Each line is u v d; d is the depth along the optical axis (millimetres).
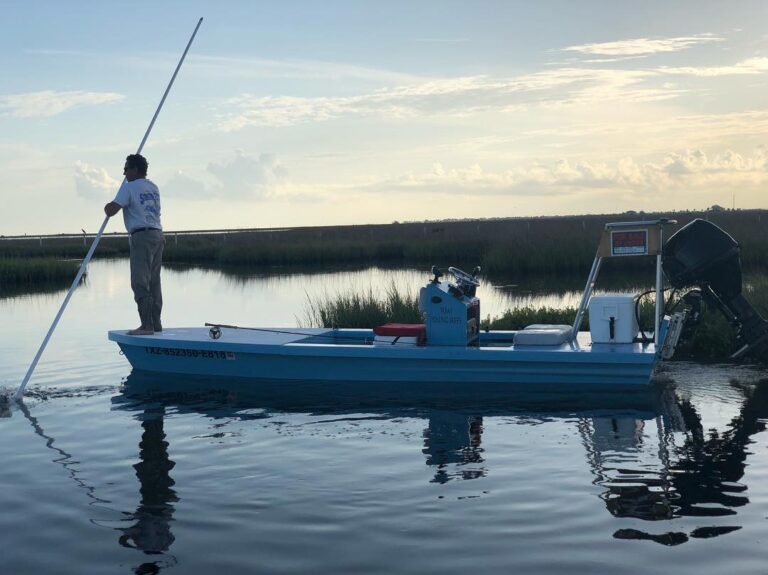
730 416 6516
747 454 5406
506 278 23328
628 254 8047
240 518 4387
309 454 5656
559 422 6469
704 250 7688
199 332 9945
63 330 13453
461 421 6582
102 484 5047
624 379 7809
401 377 8297
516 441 5898
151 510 4551
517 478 4988
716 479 4875
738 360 9289
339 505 4559
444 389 7930
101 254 48562
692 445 5668
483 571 3648
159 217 9508
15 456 5754
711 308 7914
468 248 34719
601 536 4027
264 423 6648
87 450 5887
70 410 7289
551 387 7871
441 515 4363
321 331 9977
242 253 36719
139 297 9430
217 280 25844
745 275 18469
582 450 5602
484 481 4945
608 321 8227
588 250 25234
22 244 57156
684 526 4133
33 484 5074
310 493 4781
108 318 15297
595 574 3598
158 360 9227
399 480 5000
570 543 3947
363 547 3949
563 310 12250
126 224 9398
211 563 3807
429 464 5344
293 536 4113
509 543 3961
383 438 6074
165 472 5285
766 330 7699
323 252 36719
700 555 3775
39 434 6402
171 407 7352
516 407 7059
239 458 5582
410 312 12242
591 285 8477
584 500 4547
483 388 7934
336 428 6426
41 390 8266
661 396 7359
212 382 8594
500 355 7910
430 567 3701
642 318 10609
